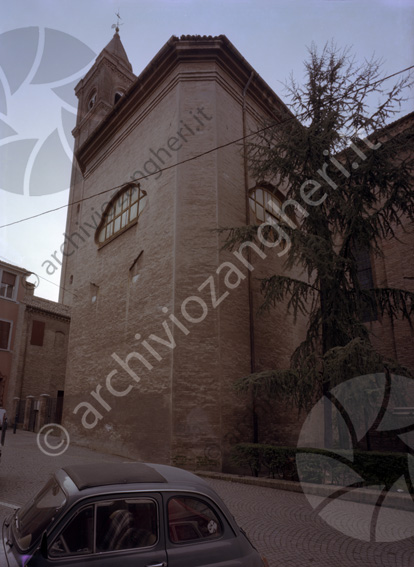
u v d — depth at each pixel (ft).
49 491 10.71
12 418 74.28
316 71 37.96
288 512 23.26
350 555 17.30
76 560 8.75
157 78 51.85
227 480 32.55
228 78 50.80
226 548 10.12
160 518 9.86
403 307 34.47
